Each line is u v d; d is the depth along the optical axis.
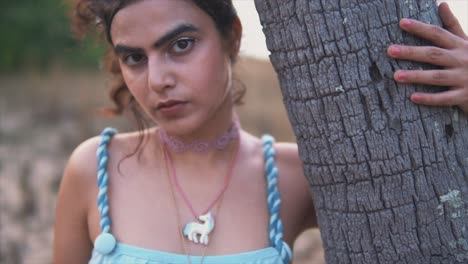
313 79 1.53
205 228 1.83
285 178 1.98
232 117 1.99
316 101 1.54
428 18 1.53
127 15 1.67
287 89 1.61
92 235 1.95
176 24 1.66
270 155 1.99
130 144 2.02
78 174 1.98
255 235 1.86
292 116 1.62
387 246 1.55
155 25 1.66
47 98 9.45
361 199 1.55
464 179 1.56
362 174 1.54
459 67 1.50
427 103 1.50
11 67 11.82
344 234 1.60
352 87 1.50
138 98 1.76
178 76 1.69
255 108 8.11
